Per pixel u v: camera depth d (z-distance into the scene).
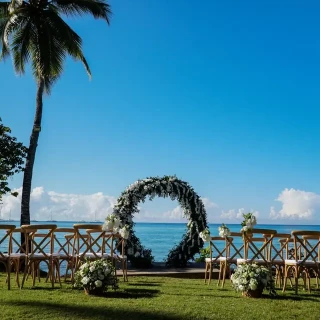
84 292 7.49
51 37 14.05
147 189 13.41
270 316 5.77
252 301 6.86
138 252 13.02
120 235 9.63
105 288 7.36
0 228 7.64
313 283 9.77
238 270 7.64
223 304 6.50
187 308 6.09
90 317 5.49
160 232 88.50
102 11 15.01
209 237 9.28
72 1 14.82
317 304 6.71
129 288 8.12
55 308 5.94
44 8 14.70
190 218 13.87
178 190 13.66
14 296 6.78
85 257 8.40
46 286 8.17
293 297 7.42
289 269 8.69
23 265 11.77
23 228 7.81
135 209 13.45
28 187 13.37
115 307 6.09
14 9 13.80
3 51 14.73
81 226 8.42
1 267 11.66
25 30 13.99
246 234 8.29
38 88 13.99
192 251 13.66
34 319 5.37
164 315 5.65
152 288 8.19
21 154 13.16
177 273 11.35
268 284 7.38
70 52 14.43
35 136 13.68
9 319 5.35
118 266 13.36
